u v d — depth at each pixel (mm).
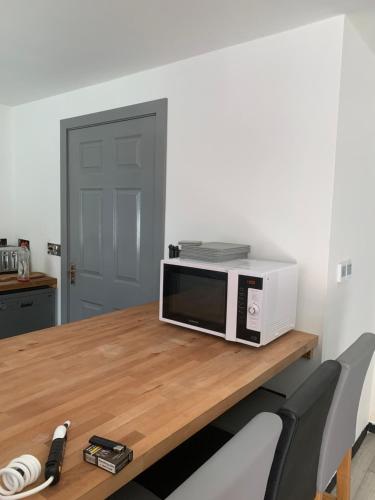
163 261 1855
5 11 1770
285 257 1979
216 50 2156
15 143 3514
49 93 3029
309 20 1801
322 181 1845
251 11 1729
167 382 1300
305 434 1127
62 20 1850
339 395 1366
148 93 2480
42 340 1662
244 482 772
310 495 1361
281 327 1743
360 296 2291
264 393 1829
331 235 1852
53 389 1228
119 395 1202
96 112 2785
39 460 882
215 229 2236
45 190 3270
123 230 2719
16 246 3453
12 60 2348
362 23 1805
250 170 2076
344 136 1869
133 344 1640
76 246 3061
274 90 1964
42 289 3150
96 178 2854
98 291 2928
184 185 2355
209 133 2221
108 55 2256
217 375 1366
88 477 840
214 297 1695
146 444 959
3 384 1253
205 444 1614
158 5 1694
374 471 2246
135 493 1158
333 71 1780
